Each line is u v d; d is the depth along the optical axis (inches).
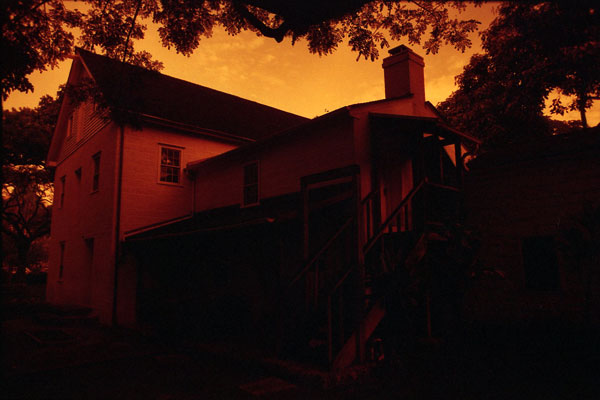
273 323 336.2
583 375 215.8
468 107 668.1
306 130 391.9
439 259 285.0
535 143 322.7
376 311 265.4
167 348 331.3
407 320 265.0
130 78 370.9
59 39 335.9
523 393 197.5
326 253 344.2
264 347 296.0
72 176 647.1
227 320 366.0
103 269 489.7
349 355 245.0
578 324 269.7
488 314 321.4
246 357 268.7
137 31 359.3
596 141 280.5
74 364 279.4
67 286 603.2
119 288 470.3
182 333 352.2
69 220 627.8
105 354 310.0
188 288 417.7
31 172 885.8
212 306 361.7
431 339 267.4
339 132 360.5
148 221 514.3
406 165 384.5
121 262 472.4
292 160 411.8
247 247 335.3
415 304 260.5
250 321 371.6
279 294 273.3
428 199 316.2
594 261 268.8
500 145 658.2
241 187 483.5
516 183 323.9
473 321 321.4
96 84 383.2
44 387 230.8
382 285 264.7
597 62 356.8
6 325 455.2
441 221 313.4
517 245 316.8
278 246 295.0
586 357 232.5
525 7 285.9
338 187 349.1
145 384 235.9
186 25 344.2
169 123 537.3
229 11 344.2
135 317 472.7
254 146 452.4
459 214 305.4
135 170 510.3
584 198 286.0
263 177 448.8
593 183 283.4
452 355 252.2
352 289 271.6
